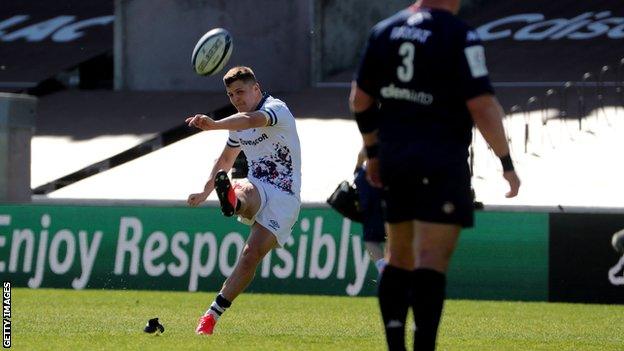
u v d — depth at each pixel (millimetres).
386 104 20375
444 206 19672
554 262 47062
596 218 46844
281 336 29641
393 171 20016
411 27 20125
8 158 60094
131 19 84438
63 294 47156
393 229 20906
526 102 73562
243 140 30109
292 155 30047
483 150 66875
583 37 83125
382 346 27031
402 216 20250
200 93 82562
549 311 42312
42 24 96000
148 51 84250
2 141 60031
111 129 77062
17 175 60531
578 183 62094
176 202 54188
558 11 87875
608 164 64125
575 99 73125
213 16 82875
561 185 61969
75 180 71125
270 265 49188
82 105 81938
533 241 47250
